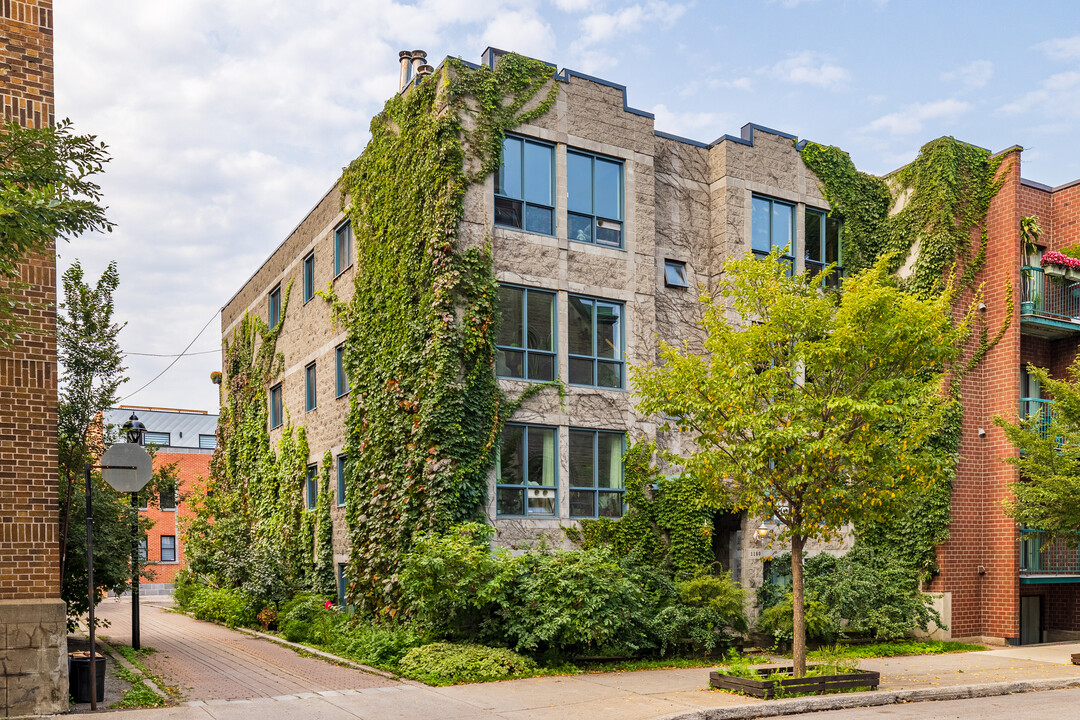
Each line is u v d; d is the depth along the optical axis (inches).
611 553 673.0
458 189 668.1
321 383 914.7
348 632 680.4
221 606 943.7
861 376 506.3
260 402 1120.8
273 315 1117.7
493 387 665.6
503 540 656.4
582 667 574.9
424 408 651.5
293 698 466.6
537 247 706.8
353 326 801.6
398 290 718.5
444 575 565.9
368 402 746.2
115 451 597.6
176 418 2121.1
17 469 445.4
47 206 317.4
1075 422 709.3
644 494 724.0
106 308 649.0
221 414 1296.8
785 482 494.9
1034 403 862.5
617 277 743.7
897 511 522.6
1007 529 806.5
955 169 845.8
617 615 580.1
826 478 497.7
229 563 930.1
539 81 722.8
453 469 637.9
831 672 515.5
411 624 614.5
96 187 356.2
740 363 509.4
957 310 833.5
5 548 438.0
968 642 795.4
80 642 653.3
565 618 556.1
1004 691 536.7
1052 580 823.1
